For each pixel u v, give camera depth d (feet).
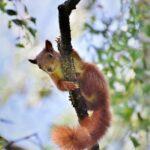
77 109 30.27
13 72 65.51
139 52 43.88
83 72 34.63
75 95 29.96
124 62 43.47
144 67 44.47
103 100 34.12
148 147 49.62
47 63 34.83
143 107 50.16
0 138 32.50
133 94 47.67
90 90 34.35
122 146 52.70
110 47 43.24
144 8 45.42
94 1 46.85
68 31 28.45
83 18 52.26
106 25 43.50
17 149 36.63
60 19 28.14
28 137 34.12
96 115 33.35
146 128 46.78
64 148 31.22
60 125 31.53
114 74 43.24
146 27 44.80
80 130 31.35
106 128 32.86
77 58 34.73
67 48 28.91
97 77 34.60
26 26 34.88
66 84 29.66
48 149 50.93
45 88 49.85
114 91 45.85
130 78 44.32
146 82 47.03
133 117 49.29
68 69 29.48
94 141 31.91
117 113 46.96
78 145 31.30
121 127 52.70
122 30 42.55
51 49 35.55
